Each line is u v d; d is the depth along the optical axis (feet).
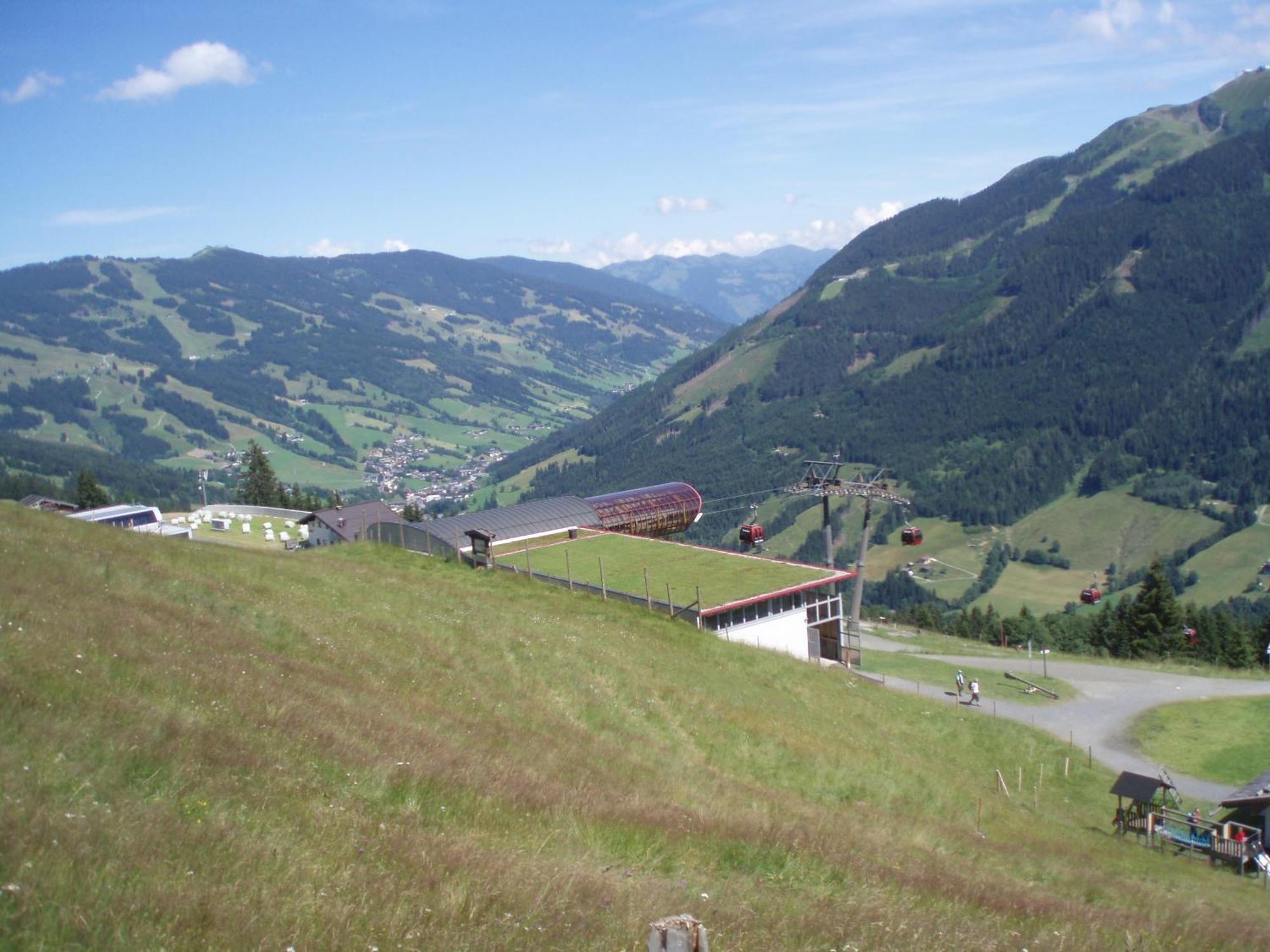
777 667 163.73
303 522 290.76
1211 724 181.16
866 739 135.64
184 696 58.75
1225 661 276.82
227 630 85.40
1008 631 326.85
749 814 73.20
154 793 42.47
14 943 27.63
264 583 118.93
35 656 55.98
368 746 59.16
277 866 36.99
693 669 143.95
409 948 32.01
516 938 34.53
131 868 33.65
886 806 105.19
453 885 38.47
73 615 70.08
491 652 115.44
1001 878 71.77
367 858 40.29
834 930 42.29
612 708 107.76
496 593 180.65
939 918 48.62
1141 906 71.26
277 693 66.13
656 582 203.00
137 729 48.78
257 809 43.73
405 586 150.30
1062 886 76.79
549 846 50.39
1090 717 186.19
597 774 73.92
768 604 197.16
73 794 39.01
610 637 149.89
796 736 121.39
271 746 53.67
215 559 129.29
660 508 278.87
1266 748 167.84
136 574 97.40
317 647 91.76
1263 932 61.26
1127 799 143.02
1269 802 123.65
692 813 65.98
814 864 57.52
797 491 229.45
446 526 247.70
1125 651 295.07
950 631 348.79
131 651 64.54
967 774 136.15
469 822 51.29
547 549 236.02
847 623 217.77
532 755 73.05
